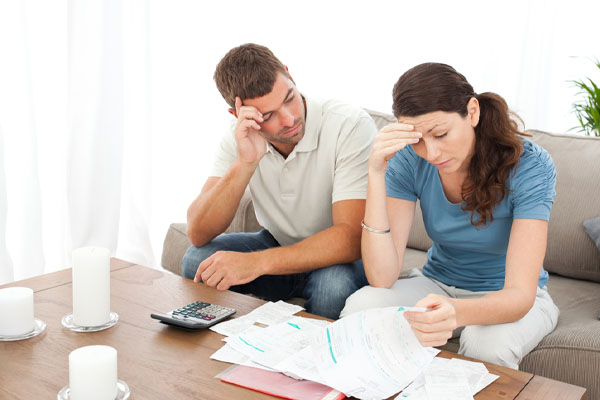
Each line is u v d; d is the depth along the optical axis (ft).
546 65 12.01
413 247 7.23
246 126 5.44
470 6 11.57
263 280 5.96
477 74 11.83
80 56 8.37
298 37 11.07
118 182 8.98
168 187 10.13
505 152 4.59
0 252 7.72
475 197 4.74
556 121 12.46
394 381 3.33
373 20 11.53
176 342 3.92
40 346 3.81
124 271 5.32
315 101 5.98
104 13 8.45
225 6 10.22
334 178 5.79
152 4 9.37
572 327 5.00
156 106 9.71
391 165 5.32
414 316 3.63
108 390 3.12
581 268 6.22
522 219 4.50
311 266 5.39
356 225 5.54
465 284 5.24
